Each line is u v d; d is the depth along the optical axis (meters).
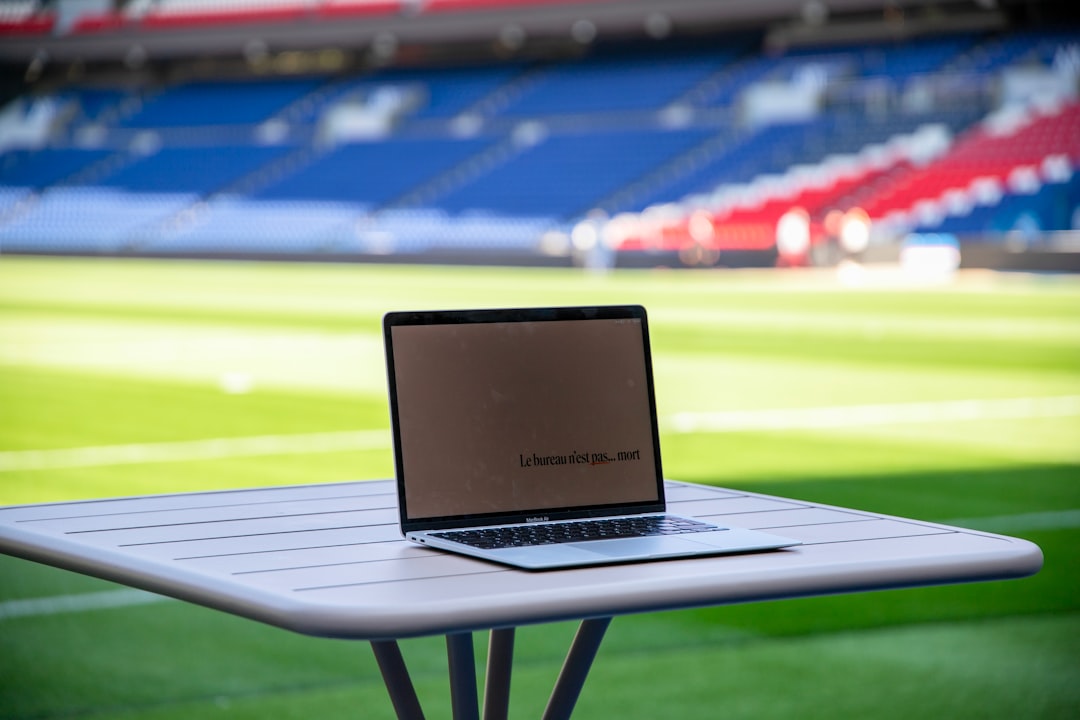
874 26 30.84
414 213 29.84
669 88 31.61
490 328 1.92
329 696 3.46
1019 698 3.44
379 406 9.28
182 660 3.75
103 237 31.86
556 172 29.80
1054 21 29.52
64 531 1.83
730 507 2.07
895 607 4.30
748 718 3.28
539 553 1.62
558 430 1.92
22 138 37.34
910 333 14.27
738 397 9.76
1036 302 17.84
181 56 38.03
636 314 2.02
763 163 27.62
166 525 1.88
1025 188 25.41
